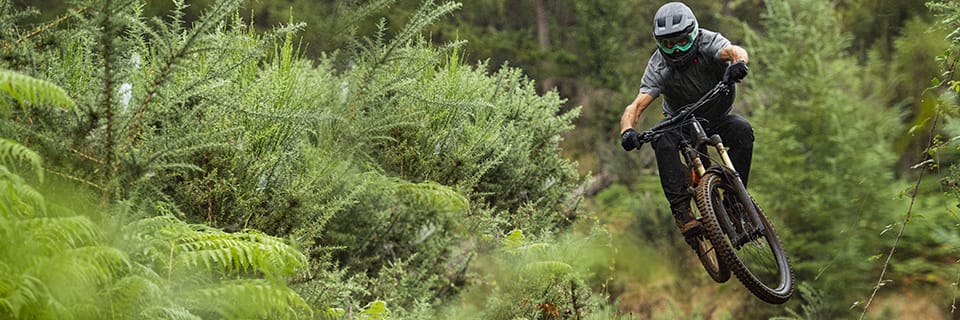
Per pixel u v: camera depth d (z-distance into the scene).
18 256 2.98
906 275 11.90
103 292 3.32
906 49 13.76
